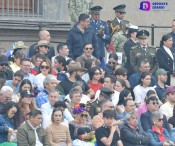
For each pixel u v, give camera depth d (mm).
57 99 53844
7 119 52594
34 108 53406
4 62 56875
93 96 57188
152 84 59469
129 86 59156
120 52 63094
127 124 54000
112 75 57938
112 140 52781
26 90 53469
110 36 63344
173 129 55844
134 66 61469
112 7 68875
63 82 57125
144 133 54312
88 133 53344
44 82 55469
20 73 55219
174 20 63438
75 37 61688
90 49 60375
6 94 53281
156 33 69188
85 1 64188
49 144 52250
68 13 66375
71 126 53562
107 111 52875
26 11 66000
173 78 61812
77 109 53656
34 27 65562
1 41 65062
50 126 52500
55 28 65938
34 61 58406
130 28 62344
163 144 54625
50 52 60812
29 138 51750
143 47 61750
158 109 56500
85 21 61812
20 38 65438
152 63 61750
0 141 52281
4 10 65688
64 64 59000
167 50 62094
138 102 58500
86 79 58219
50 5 66375
